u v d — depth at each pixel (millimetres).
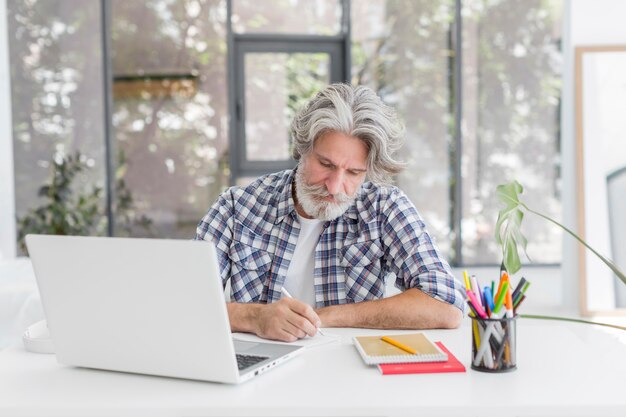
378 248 1810
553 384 1152
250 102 5523
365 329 1588
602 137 4008
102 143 5312
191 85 5395
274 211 1864
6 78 4836
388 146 1703
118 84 5340
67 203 5277
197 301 1143
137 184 5391
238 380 1156
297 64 5539
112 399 1113
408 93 5500
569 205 4090
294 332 1438
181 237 5438
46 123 5246
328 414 1061
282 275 1828
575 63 4039
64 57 5238
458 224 5523
